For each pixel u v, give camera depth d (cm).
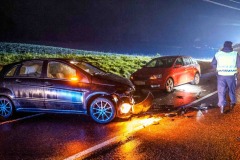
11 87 757
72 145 549
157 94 1076
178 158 475
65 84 726
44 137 600
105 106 698
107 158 482
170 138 576
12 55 1719
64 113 781
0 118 766
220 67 759
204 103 902
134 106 720
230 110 797
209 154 491
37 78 748
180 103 908
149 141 561
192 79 1280
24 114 804
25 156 499
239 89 1158
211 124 668
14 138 597
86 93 710
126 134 607
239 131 614
